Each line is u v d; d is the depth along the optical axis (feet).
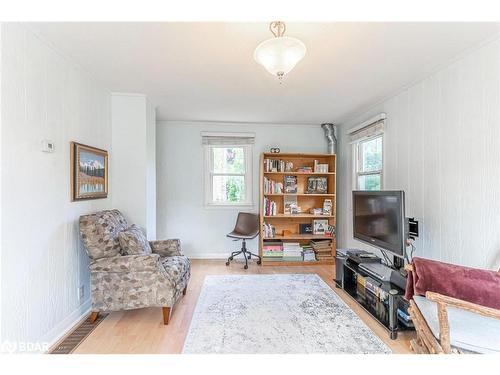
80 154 7.77
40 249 6.16
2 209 5.13
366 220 9.42
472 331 4.43
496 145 6.12
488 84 6.29
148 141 10.63
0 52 5.10
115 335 6.86
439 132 7.79
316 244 13.97
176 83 9.12
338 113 12.82
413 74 8.23
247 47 6.72
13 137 5.40
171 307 7.50
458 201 7.11
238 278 11.37
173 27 5.84
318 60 7.38
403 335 6.81
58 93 6.88
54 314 6.63
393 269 8.22
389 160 10.32
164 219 14.49
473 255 6.66
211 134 14.48
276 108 12.03
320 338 6.70
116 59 7.37
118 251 7.78
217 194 14.94
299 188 14.98
